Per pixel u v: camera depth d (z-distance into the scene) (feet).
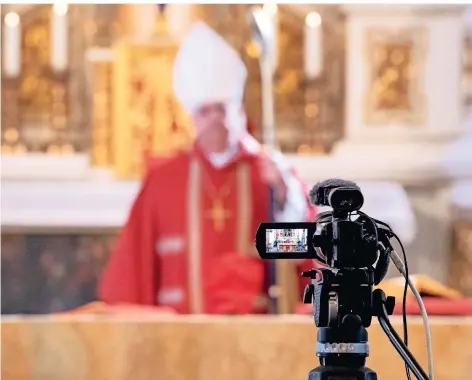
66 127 32.32
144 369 10.34
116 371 10.36
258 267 20.01
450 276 31.94
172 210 22.45
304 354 10.24
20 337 10.43
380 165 32.14
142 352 10.36
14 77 32.37
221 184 22.59
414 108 32.55
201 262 22.15
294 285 16.81
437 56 32.58
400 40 32.58
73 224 31.73
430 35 32.58
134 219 22.54
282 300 16.76
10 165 32.01
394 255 7.65
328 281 7.15
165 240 22.39
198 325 10.34
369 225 7.29
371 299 7.20
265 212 22.30
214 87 23.11
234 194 22.43
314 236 7.26
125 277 22.00
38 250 31.76
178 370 10.32
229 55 23.54
